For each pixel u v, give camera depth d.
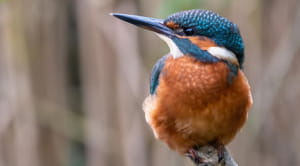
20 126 12.43
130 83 11.94
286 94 12.45
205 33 7.94
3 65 12.38
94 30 12.21
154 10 11.59
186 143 8.08
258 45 12.20
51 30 12.95
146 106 8.35
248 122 12.36
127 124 12.21
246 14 11.90
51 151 12.83
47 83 12.88
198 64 7.80
